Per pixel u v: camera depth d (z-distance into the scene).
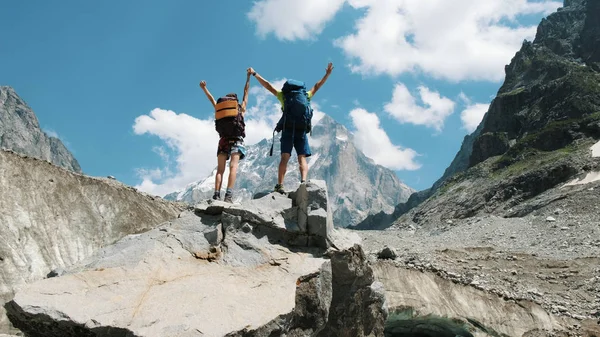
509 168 90.31
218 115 11.93
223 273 9.48
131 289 8.59
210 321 8.05
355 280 11.45
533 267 32.59
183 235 10.15
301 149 12.02
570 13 147.50
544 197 66.62
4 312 18.41
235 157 11.66
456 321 22.00
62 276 8.59
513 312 23.09
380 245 42.00
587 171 69.62
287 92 12.09
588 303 25.81
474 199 83.25
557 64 117.31
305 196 10.84
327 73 12.51
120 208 29.98
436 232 65.44
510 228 49.62
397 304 22.05
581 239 39.81
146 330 7.66
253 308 8.66
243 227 10.37
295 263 10.11
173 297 8.52
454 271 27.47
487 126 120.38
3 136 129.25
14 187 25.47
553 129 91.69
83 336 7.81
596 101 95.88
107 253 9.67
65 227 26.17
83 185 29.44
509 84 131.88
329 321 11.38
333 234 11.22
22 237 23.42
